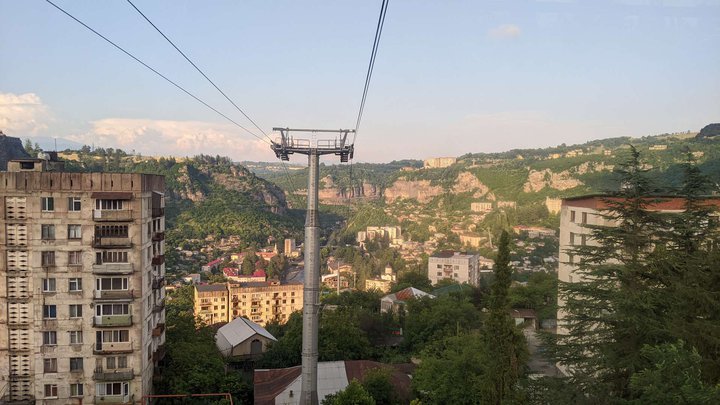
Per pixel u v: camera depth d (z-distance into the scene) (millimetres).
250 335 82062
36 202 48219
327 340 72375
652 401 19781
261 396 54469
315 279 41469
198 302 145625
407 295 110688
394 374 58125
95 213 49062
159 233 55938
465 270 177000
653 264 27859
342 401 43375
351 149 42531
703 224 32281
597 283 29078
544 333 31922
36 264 48281
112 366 49531
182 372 56719
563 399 26453
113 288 49656
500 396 31953
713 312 26500
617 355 26797
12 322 48156
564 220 58750
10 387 48125
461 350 53031
